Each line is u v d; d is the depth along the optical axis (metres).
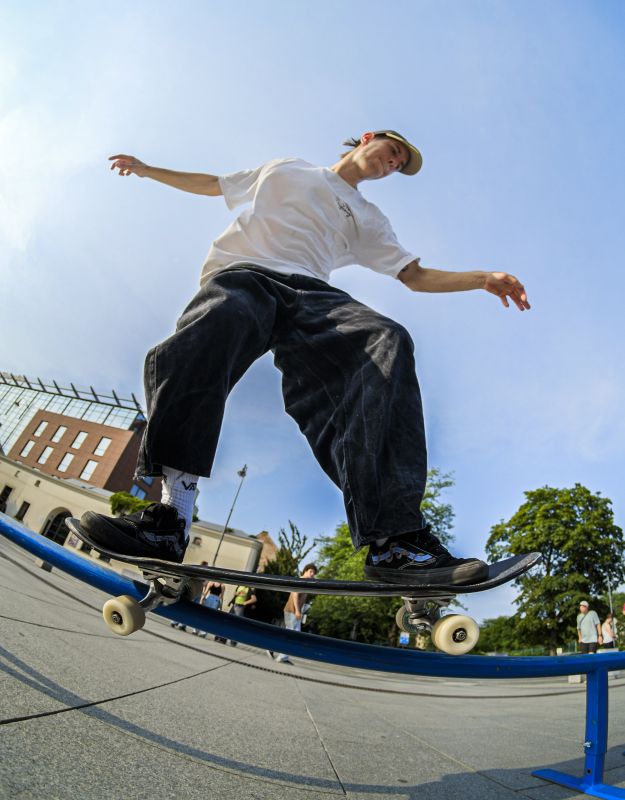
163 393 1.27
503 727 3.08
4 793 0.79
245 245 1.79
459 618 1.08
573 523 27.55
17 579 4.30
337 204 1.94
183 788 1.06
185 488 1.29
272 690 3.26
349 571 24.48
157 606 1.27
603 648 10.19
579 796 1.66
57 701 1.41
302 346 1.57
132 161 2.10
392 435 1.36
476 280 1.97
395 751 1.99
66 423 43.28
